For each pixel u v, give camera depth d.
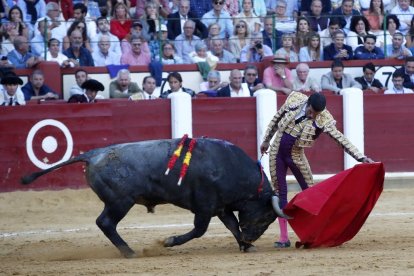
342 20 30.56
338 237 16.55
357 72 29.50
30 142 26.58
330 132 16.55
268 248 16.92
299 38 29.59
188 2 30.17
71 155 26.73
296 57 29.62
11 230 21.17
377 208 23.62
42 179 26.61
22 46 28.27
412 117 28.25
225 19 30.38
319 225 16.30
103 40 28.69
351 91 27.80
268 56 28.98
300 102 16.75
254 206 16.34
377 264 14.20
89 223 22.14
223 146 16.27
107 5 30.81
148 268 14.45
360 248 16.41
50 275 14.09
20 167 26.53
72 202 25.58
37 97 27.25
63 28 29.33
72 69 28.06
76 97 27.09
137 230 20.62
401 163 28.30
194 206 16.08
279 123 16.92
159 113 27.27
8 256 17.12
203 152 16.05
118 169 15.86
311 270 13.78
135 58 28.92
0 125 26.44
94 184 15.97
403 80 28.95
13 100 26.78
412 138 28.33
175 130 27.12
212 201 16.02
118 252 17.09
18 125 26.53
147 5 29.83
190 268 14.33
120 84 27.70
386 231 19.09
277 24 30.44
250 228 16.39
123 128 27.09
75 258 16.58
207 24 30.28
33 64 27.91
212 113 27.38
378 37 30.69
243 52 29.59
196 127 27.31
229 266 14.43
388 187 28.14
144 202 16.16
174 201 16.06
